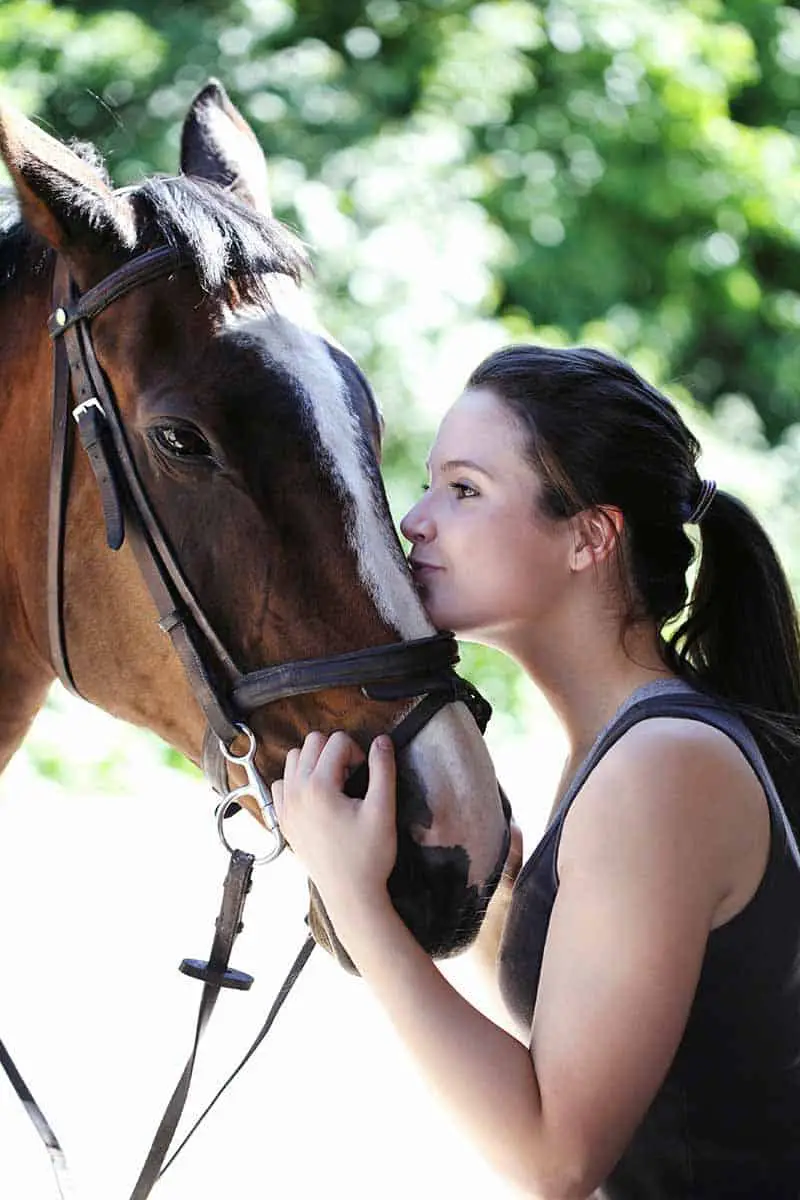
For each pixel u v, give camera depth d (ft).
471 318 39.96
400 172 40.60
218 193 10.03
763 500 40.50
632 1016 7.33
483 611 8.77
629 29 48.47
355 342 37.37
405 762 8.86
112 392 9.67
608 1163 7.36
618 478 8.42
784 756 8.73
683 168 49.21
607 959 7.39
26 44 41.01
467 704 9.29
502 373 8.71
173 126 40.14
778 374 50.39
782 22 54.13
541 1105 7.38
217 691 9.36
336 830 8.15
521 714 35.88
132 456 9.58
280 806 8.66
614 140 48.55
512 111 48.55
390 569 9.05
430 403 36.86
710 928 7.70
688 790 7.56
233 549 9.19
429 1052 7.57
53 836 28.45
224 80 41.73
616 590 8.61
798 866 8.09
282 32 44.19
